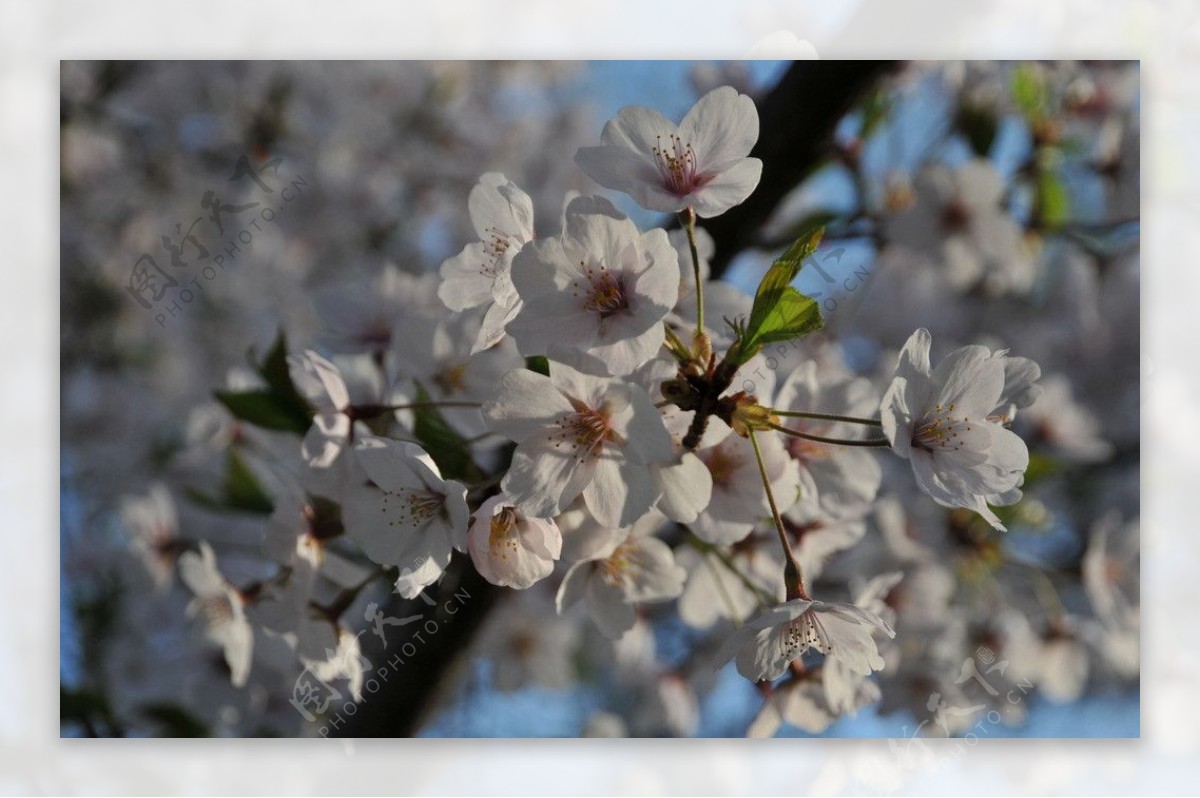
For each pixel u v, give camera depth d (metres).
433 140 1.04
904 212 0.72
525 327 0.53
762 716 0.59
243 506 0.64
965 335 0.95
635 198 0.54
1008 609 0.71
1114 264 0.91
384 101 1.02
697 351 0.53
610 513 0.53
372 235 1.01
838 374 0.58
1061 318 0.95
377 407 0.58
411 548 0.54
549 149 1.07
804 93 0.65
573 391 0.53
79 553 0.88
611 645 0.75
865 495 0.57
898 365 0.54
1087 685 0.82
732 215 0.66
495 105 1.08
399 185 1.03
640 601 0.56
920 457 0.54
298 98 0.97
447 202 1.05
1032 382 0.56
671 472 0.54
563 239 0.53
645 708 0.76
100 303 0.97
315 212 1.00
